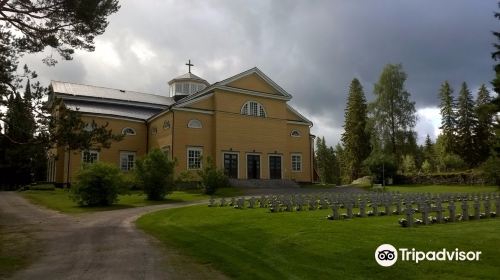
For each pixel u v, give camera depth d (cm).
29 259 1130
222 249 1195
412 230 1312
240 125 4484
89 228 1692
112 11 2011
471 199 2492
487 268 880
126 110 5003
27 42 1933
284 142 4781
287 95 4844
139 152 4656
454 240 1125
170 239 1395
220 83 4378
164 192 3102
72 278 912
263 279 885
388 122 5325
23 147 1861
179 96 5647
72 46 2019
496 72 2948
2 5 1814
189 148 4197
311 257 1048
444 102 7000
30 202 2991
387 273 888
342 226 1442
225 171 4050
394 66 5422
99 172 2716
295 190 3925
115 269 985
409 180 4834
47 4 1892
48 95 1930
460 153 6619
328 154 10412
